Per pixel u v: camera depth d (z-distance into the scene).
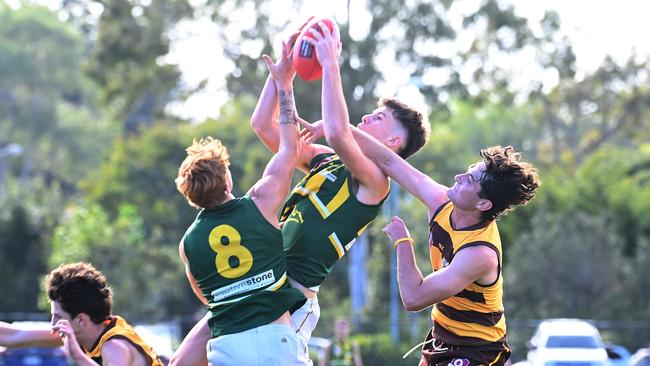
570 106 195.00
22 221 138.25
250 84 146.50
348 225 21.23
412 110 22.81
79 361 20.06
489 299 21.25
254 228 19.73
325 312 123.06
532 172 21.02
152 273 121.81
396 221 21.19
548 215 123.56
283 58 21.47
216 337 19.92
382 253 130.38
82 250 118.06
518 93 156.12
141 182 158.25
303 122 21.31
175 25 145.12
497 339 21.58
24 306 134.75
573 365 72.62
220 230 19.73
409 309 20.83
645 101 183.12
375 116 22.75
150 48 141.38
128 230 123.12
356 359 64.06
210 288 19.92
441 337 21.83
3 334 22.67
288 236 21.20
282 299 19.81
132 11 143.50
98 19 144.12
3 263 136.12
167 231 156.12
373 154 21.77
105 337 21.20
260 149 141.50
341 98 20.72
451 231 21.27
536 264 115.94
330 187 21.38
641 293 114.88
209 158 19.73
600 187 137.25
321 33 21.28
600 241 116.88
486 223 21.17
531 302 115.94
